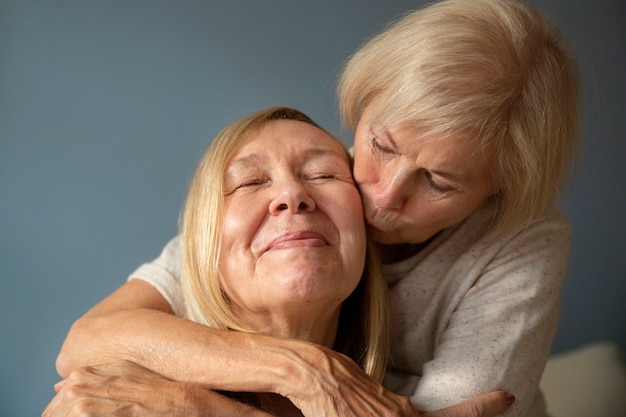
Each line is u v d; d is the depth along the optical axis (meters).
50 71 2.31
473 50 1.15
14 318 2.28
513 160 1.22
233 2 2.38
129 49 2.34
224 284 1.32
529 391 1.33
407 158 1.18
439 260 1.43
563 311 2.47
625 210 2.47
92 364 1.25
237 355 1.15
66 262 2.30
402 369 1.50
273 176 1.29
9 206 2.29
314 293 1.22
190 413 1.11
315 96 2.41
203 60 2.37
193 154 2.36
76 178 2.31
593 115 2.46
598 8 2.45
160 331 1.23
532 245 1.39
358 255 1.28
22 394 2.25
